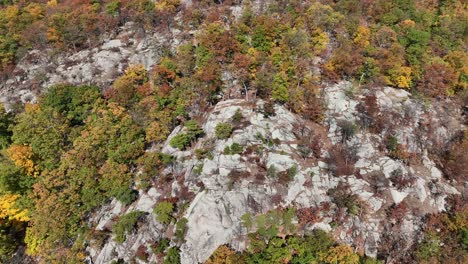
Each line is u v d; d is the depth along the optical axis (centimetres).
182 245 5566
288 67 7319
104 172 6353
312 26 8369
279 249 5297
